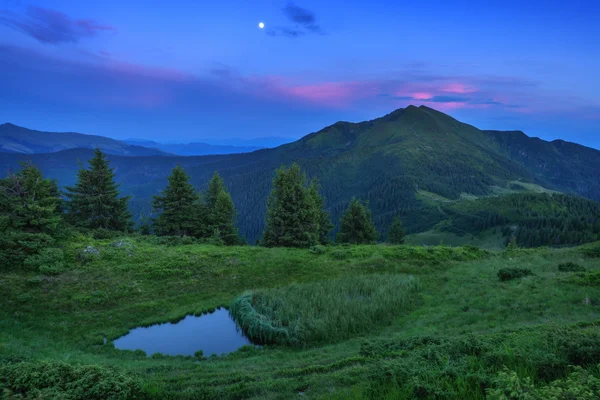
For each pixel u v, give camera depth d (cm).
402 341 1394
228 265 3052
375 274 2852
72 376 1030
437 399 778
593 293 1777
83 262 2712
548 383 765
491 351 955
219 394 1105
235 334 2020
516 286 2123
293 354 1677
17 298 2116
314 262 3241
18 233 2664
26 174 3300
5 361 1208
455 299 2173
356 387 944
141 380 1162
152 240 3647
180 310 2312
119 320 2130
